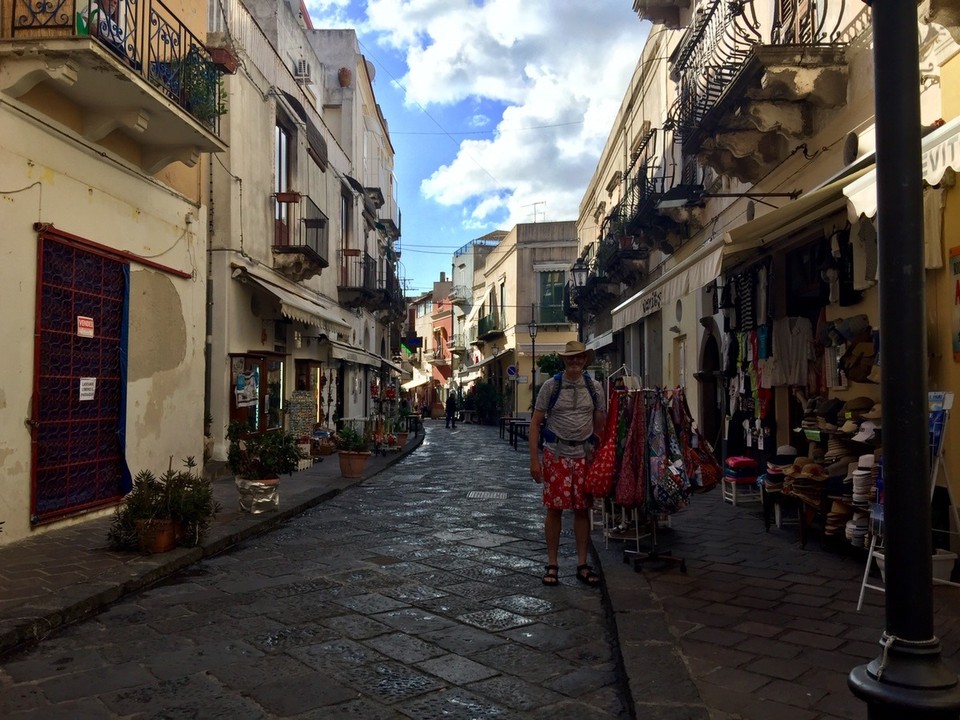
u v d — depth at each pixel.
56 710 3.37
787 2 8.98
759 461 10.20
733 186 11.23
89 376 7.79
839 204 6.44
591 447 5.89
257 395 13.05
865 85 7.05
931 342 5.69
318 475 13.04
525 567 6.33
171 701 3.48
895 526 2.16
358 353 21.52
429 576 5.96
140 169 8.76
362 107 24.53
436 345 69.62
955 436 5.39
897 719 2.07
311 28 22.42
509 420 24.45
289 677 3.79
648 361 18.19
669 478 5.89
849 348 6.91
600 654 4.19
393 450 18.09
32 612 4.54
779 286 8.95
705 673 3.63
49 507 7.16
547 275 37.00
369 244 25.17
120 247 8.36
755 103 8.11
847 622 4.46
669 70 14.25
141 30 8.52
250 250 13.05
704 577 5.57
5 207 6.50
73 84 6.83
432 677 3.81
